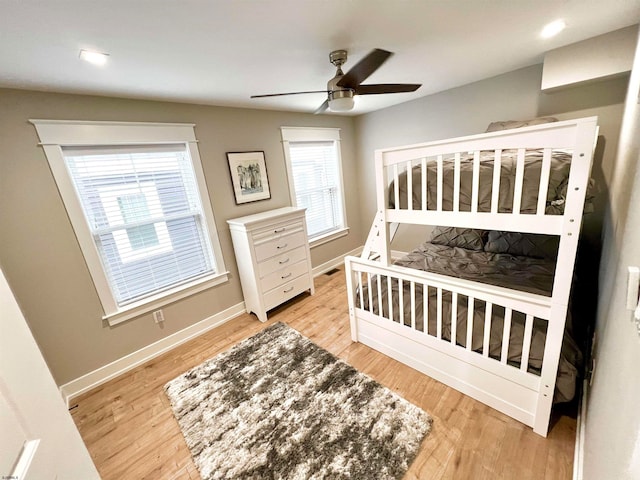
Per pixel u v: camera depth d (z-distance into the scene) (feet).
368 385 6.37
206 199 9.16
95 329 7.32
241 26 4.57
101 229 7.34
